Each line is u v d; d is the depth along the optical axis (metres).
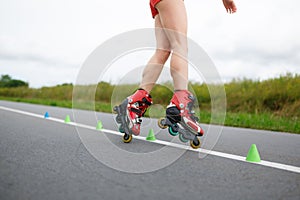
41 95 16.05
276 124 5.52
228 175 1.94
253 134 4.27
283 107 7.50
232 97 8.55
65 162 2.15
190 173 1.96
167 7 2.76
